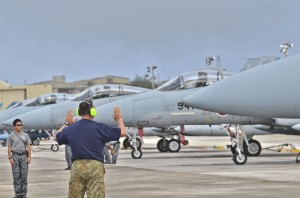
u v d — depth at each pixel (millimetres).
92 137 10297
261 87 22125
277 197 15086
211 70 30641
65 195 16406
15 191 16281
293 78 21984
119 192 16641
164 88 30266
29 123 38156
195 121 29719
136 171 23312
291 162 26953
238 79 22562
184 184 18312
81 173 10242
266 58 30984
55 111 38250
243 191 16359
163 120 29875
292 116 22172
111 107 30047
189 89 30094
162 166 25781
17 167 16281
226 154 35781
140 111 29797
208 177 20281
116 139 10414
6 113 45938
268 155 33094
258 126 35219
